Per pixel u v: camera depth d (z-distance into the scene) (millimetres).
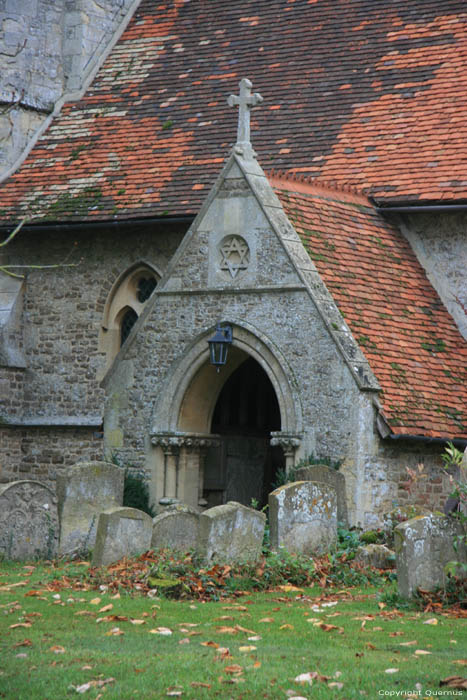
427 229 21219
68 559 15945
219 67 25078
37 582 13648
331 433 17766
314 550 15234
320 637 10883
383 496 17734
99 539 14117
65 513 16062
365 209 21000
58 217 22953
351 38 24359
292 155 22453
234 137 23219
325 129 22750
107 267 23375
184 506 15625
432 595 12734
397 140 21906
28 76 25266
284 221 18859
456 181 20578
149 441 19656
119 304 23328
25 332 24156
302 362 18141
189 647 10359
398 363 18453
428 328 19797
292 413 18125
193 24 26375
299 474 16750
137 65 25984
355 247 19906
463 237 20844
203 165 22828
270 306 18562
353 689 8891
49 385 23844
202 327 19250
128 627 11227
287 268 18453
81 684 9047
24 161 24875
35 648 10250
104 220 22422
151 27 26766
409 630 11281
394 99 22750
